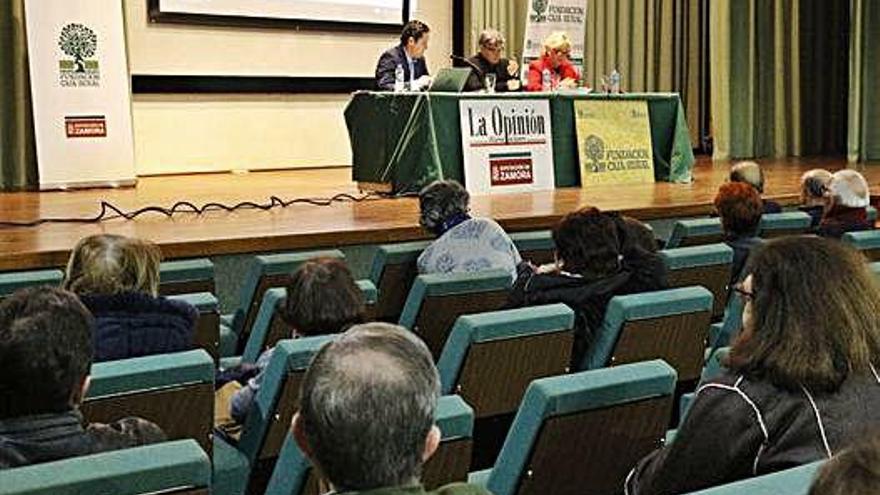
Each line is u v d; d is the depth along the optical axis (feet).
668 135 22.58
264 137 27.68
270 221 16.92
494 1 30.35
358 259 16.03
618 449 6.60
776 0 34.86
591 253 9.46
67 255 14.10
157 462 4.77
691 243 14.23
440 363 8.14
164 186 23.21
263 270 12.33
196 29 26.30
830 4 36.14
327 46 28.30
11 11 22.88
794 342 5.48
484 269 11.46
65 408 5.66
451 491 4.30
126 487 4.67
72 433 5.58
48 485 4.50
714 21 33.65
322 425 4.18
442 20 30.27
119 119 22.76
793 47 35.22
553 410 6.18
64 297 5.81
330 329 8.41
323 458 4.22
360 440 4.14
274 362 7.49
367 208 18.57
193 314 8.38
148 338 7.99
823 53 36.22
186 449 4.94
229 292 15.20
